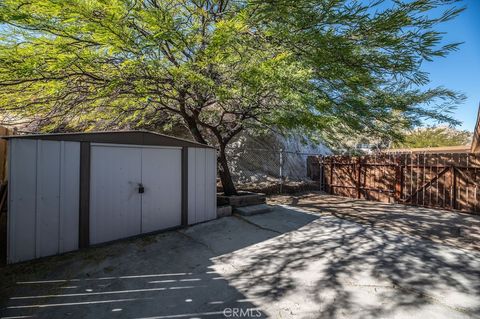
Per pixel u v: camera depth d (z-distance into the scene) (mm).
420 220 5879
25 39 3438
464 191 6852
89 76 3990
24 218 3240
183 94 5105
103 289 2770
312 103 4273
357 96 4953
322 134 6930
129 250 3787
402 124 5617
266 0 3125
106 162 3984
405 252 3857
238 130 6840
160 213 4691
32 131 5832
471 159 6770
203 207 5434
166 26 3143
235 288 2809
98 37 3217
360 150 9812
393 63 3814
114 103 5742
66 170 3584
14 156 3172
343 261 3518
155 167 4625
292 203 7797
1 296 2584
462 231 5000
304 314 2320
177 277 3061
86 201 3750
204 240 4352
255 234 4707
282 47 3879
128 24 3342
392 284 2881
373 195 8828
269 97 5188
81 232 3707
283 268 3307
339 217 6086
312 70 3867
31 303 2490
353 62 3947
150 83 4297
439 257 3662
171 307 2453
